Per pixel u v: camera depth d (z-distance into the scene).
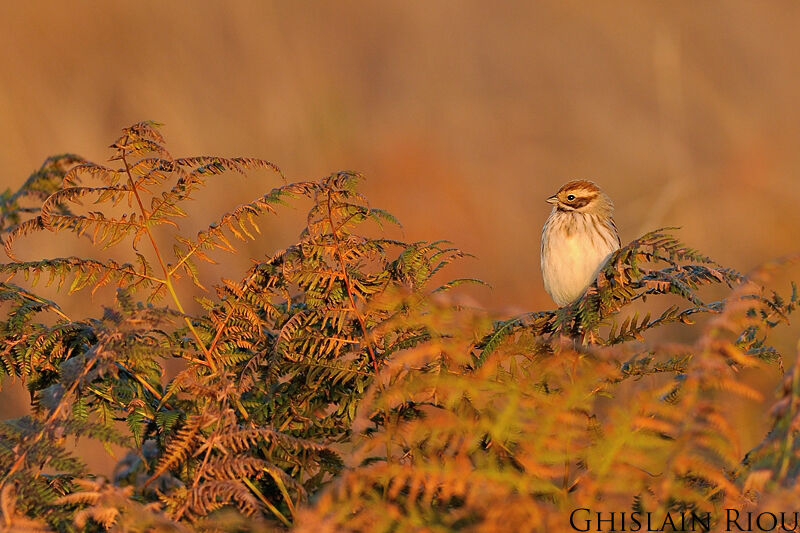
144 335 6.11
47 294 11.42
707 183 20.36
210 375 6.04
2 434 5.50
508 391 4.99
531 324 6.38
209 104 23.06
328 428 6.07
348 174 6.41
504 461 5.07
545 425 4.67
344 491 4.58
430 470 4.58
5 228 7.85
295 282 6.26
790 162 22.44
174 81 23.28
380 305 5.74
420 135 24.41
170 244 14.76
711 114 25.86
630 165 25.67
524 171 25.69
